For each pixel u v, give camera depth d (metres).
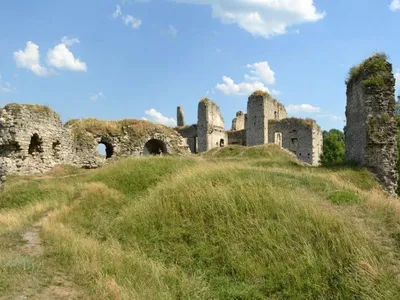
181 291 6.39
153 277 6.71
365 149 17.34
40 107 19.27
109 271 6.51
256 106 39.56
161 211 9.38
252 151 27.83
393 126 17.20
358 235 7.02
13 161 17.39
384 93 17.28
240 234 7.88
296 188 10.23
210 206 8.95
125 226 9.38
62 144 20.92
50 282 5.53
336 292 6.07
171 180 11.85
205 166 13.59
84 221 10.30
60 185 15.03
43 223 9.78
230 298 6.30
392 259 6.49
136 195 12.55
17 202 13.51
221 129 43.03
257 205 8.62
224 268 7.16
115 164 16.73
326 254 6.76
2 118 17.39
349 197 9.29
